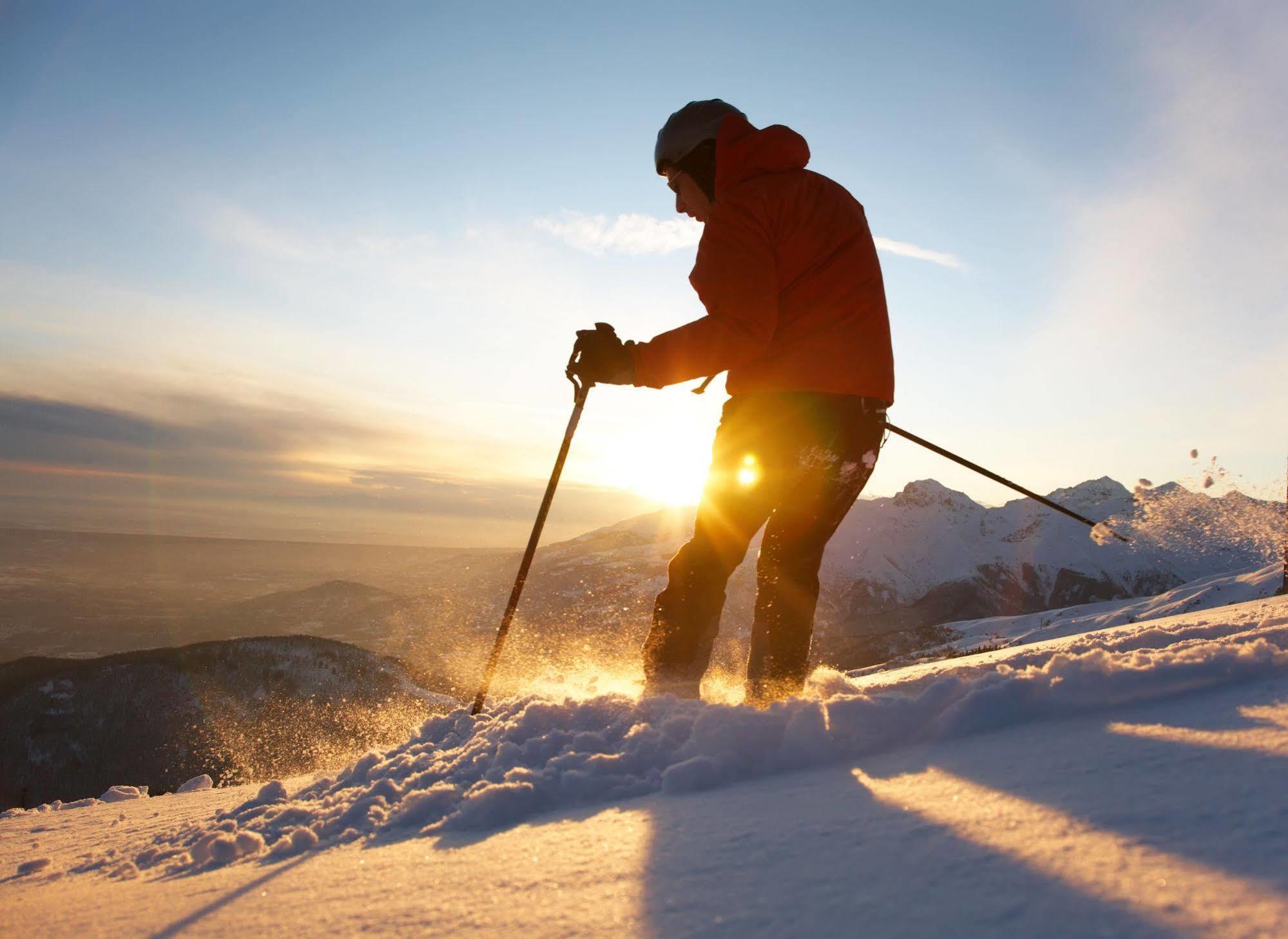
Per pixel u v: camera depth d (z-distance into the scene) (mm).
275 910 965
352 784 1843
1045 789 883
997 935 573
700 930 671
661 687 2008
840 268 2047
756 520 2078
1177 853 644
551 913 771
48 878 1694
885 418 2115
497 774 1463
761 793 1133
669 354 1987
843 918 648
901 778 1076
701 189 2359
